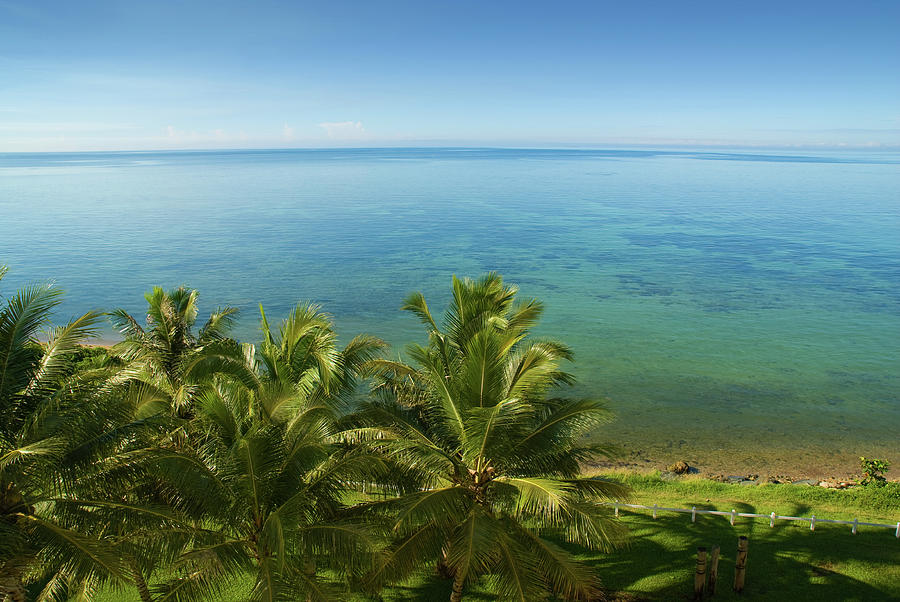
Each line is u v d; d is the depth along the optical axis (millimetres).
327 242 100875
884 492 23391
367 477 13219
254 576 17531
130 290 68000
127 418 12266
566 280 73875
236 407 14148
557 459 14828
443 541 13766
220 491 12641
